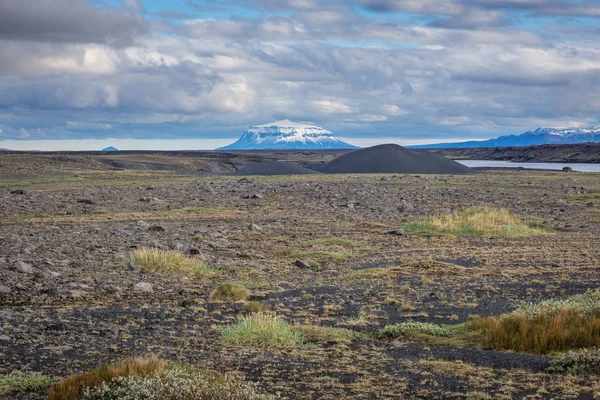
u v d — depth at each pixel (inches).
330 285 1015.6
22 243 1282.0
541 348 597.3
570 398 455.5
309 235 1605.6
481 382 502.3
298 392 477.7
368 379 514.3
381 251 1397.6
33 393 451.8
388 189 2810.0
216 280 1051.3
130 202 2294.5
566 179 3590.1
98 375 443.8
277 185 2901.1
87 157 6318.9
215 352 603.2
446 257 1289.4
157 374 423.5
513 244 1476.4
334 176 3727.9
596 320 625.0
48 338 633.6
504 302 852.6
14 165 4256.9
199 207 2181.3
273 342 644.7
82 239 1384.1
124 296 900.0
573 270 1104.8
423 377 520.1
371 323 744.3
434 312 800.9
